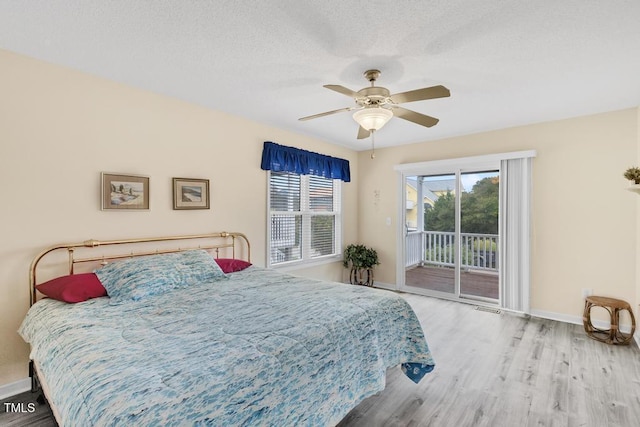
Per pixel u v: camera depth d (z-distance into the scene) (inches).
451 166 173.5
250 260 143.8
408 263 192.4
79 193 95.0
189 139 121.5
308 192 177.8
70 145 93.1
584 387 87.2
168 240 115.9
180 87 107.0
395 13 66.2
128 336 59.7
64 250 92.7
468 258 170.6
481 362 101.9
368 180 206.5
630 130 124.6
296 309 74.7
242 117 139.6
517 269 149.2
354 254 192.1
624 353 107.5
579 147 135.0
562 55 83.2
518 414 76.1
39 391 81.7
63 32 73.7
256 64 89.6
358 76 96.9
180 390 42.3
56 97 90.4
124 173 104.3
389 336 79.5
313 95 113.5
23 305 85.6
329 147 187.5
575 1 61.7
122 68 92.7
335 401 61.5
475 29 71.6
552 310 141.9
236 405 44.9
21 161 84.7
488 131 158.7
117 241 101.5
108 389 42.1
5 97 82.2
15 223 84.0
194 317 70.1
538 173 144.8
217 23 70.1
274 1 62.6
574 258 136.6
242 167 140.5
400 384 89.9
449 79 98.4
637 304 121.4
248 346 54.9
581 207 134.8
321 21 69.1
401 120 141.8
